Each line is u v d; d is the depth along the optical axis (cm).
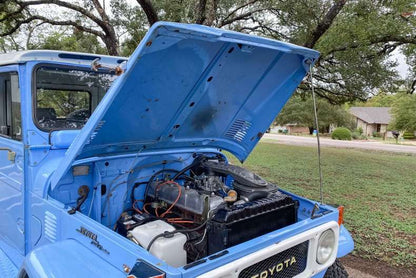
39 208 234
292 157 1391
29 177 246
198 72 214
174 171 293
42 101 253
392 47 983
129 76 187
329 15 727
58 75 262
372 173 1046
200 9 736
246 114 289
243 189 244
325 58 916
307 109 4153
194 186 267
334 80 1027
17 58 242
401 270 384
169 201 256
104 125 219
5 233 293
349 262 400
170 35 167
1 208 295
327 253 234
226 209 208
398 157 1620
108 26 912
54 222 218
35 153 242
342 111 4412
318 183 845
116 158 253
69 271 170
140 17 948
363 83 973
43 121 254
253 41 198
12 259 274
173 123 256
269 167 1086
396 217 577
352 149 2050
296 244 205
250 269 186
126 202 270
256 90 264
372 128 5250
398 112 4294
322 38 819
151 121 241
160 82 206
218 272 160
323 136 4050
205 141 303
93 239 186
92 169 244
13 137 269
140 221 239
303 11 747
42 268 173
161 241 198
